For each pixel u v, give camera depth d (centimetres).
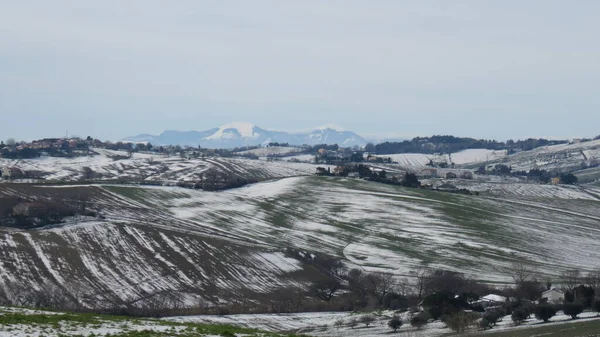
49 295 15150
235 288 17200
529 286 15450
